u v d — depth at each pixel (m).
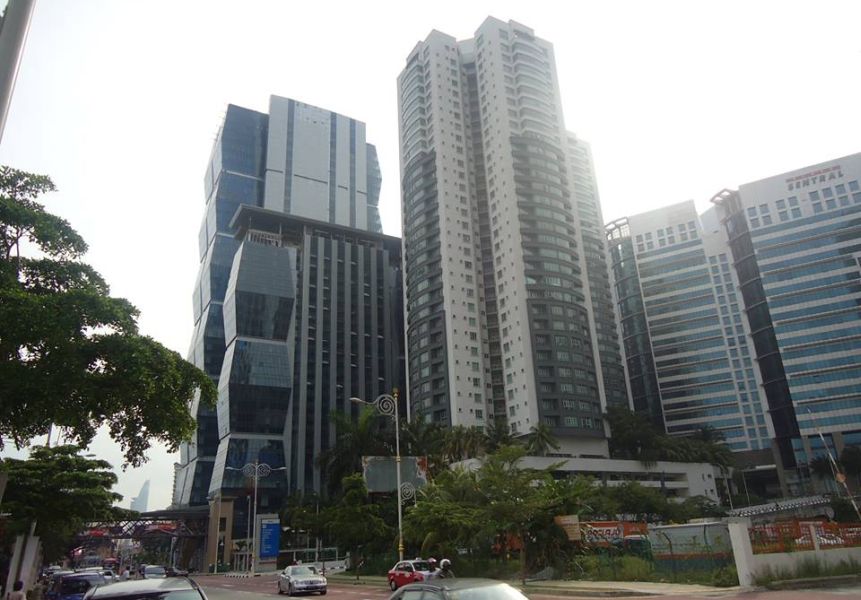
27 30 5.90
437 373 111.94
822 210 141.25
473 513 33.84
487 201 124.88
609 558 28.23
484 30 132.12
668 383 165.75
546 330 107.38
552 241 114.44
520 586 26.17
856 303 133.12
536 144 121.06
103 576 23.16
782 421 138.88
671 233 176.50
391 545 48.81
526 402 103.50
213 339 163.38
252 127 195.50
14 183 19.08
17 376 15.59
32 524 33.84
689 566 25.16
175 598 8.79
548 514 30.39
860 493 116.69
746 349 166.12
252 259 151.88
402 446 71.31
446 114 129.38
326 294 165.50
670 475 110.12
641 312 176.12
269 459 138.00
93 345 16.95
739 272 155.25
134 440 19.44
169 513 115.81
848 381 130.38
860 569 23.05
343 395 158.25
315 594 30.75
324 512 55.28
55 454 35.06
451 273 116.25
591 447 104.75
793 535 23.20
